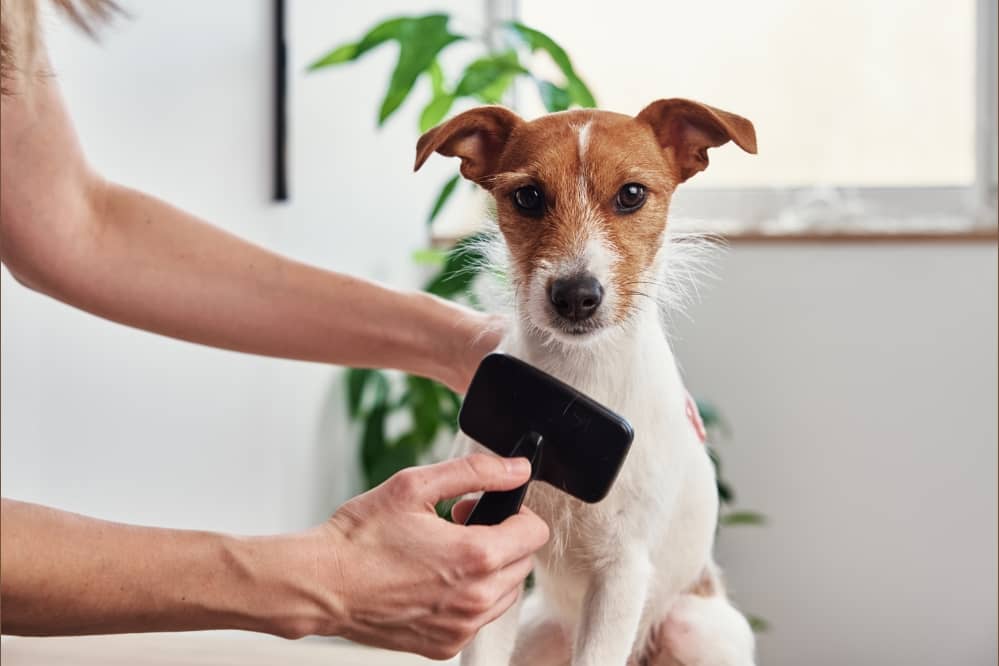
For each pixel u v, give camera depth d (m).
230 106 2.10
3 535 0.76
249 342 1.20
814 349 2.60
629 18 2.72
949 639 2.60
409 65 2.00
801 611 2.66
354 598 0.83
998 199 2.63
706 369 2.65
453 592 0.84
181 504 2.00
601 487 0.86
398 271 2.73
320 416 2.48
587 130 1.14
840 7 2.66
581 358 1.10
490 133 1.19
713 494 1.28
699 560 1.30
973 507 2.57
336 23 2.46
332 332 1.21
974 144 2.64
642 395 1.11
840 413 2.61
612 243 1.11
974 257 2.52
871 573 2.62
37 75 0.95
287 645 1.19
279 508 2.29
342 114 2.48
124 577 0.79
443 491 0.85
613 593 1.11
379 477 2.47
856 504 2.62
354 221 2.53
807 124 2.70
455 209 2.93
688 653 1.28
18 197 1.08
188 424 2.01
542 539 0.88
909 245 2.54
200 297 1.17
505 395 0.87
